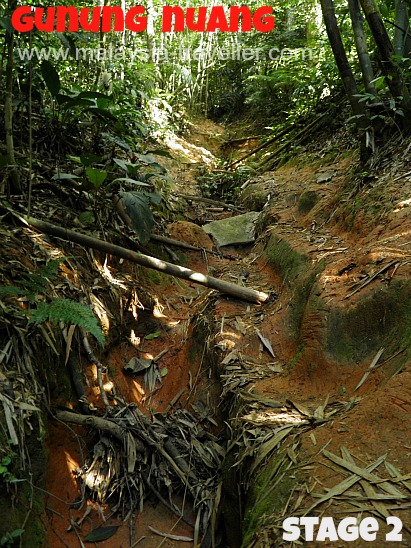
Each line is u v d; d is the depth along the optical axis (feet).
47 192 13.42
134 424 9.88
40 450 8.01
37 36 13.97
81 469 9.18
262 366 10.73
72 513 8.63
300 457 7.34
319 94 24.29
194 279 12.34
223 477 8.90
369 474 6.61
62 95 12.66
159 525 8.85
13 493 7.14
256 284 13.89
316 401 8.97
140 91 23.02
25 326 8.89
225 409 10.19
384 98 14.76
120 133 17.35
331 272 10.82
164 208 18.60
